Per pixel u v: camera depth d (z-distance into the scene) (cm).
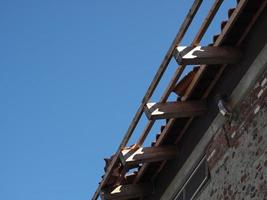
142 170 940
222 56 820
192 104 873
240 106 824
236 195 802
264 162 771
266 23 798
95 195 966
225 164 831
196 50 813
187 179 898
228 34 815
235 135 825
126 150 902
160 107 859
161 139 903
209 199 847
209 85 864
